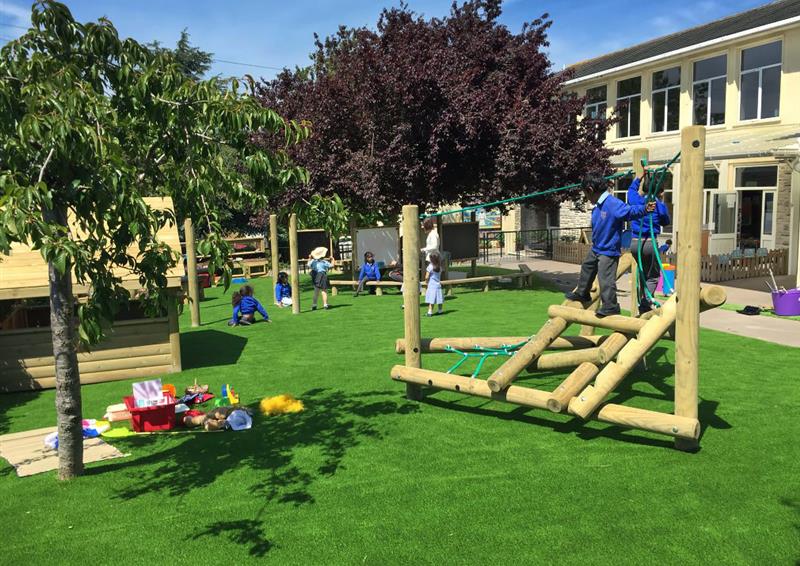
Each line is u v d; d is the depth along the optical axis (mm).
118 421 7910
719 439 6398
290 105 19047
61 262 4352
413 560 4430
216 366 10477
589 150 17875
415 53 17219
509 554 4461
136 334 10039
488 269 23547
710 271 17797
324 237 25875
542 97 18828
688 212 5930
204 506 5352
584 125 18844
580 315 7164
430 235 18250
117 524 5070
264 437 7016
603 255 7086
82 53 5488
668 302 6531
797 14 19453
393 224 22688
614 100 26250
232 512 5223
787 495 5168
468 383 7328
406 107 16969
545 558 4395
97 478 6000
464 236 20453
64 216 5422
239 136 5656
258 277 24906
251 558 4516
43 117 4438
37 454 6680
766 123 20188
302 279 23609
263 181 5859
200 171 5770
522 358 6984
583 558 4379
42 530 5008
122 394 9164
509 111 17641
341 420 7500
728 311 13578
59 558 4586
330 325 13789
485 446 6516
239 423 7305
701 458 5965
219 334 13359
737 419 6949
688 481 5484
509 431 6953
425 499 5332
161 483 5859
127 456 6582
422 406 7961
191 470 6152
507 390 6949
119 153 4949
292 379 9445
